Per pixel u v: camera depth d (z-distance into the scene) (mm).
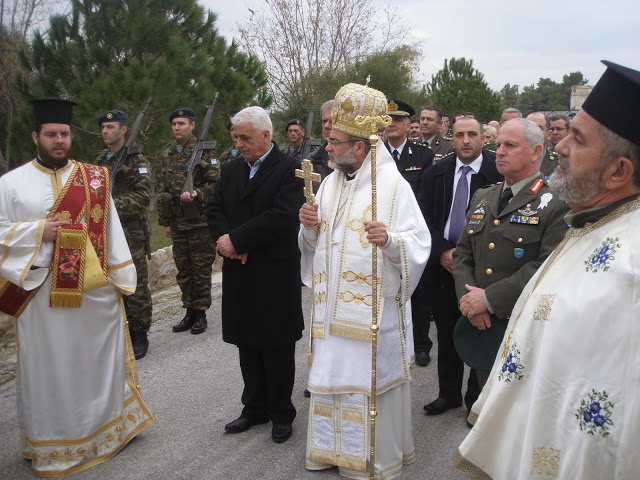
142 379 4902
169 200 6035
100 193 3625
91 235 3535
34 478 3414
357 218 3184
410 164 5699
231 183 3879
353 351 3182
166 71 10305
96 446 3559
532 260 3180
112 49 10711
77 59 10398
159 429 4023
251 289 3707
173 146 6324
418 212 3244
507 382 1775
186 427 4047
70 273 3383
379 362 3150
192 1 11406
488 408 1830
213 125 11281
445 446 3709
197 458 3629
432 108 7754
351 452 3225
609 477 1508
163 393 4625
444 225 4391
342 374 3203
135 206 5207
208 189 5938
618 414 1483
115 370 3637
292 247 3742
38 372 3373
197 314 6102
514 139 3215
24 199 3436
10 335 5633
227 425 3951
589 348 1536
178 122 6246
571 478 1558
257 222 3607
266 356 3770
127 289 3660
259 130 3695
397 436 3293
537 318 1707
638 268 1495
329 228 3279
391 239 3006
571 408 1562
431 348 5465
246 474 3432
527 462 1653
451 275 4078
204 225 5938
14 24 15992
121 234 3723
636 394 1460
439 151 7770
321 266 3291
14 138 10516
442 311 4133
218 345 5703
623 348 1485
